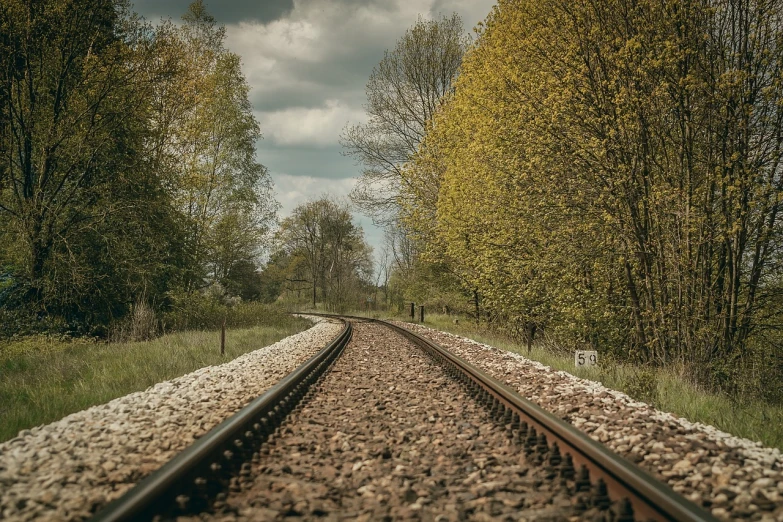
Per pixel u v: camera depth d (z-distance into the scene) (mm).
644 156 17453
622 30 17469
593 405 8914
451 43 41312
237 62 36438
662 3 16297
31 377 12961
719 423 8539
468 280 27969
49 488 4848
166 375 12867
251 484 5121
